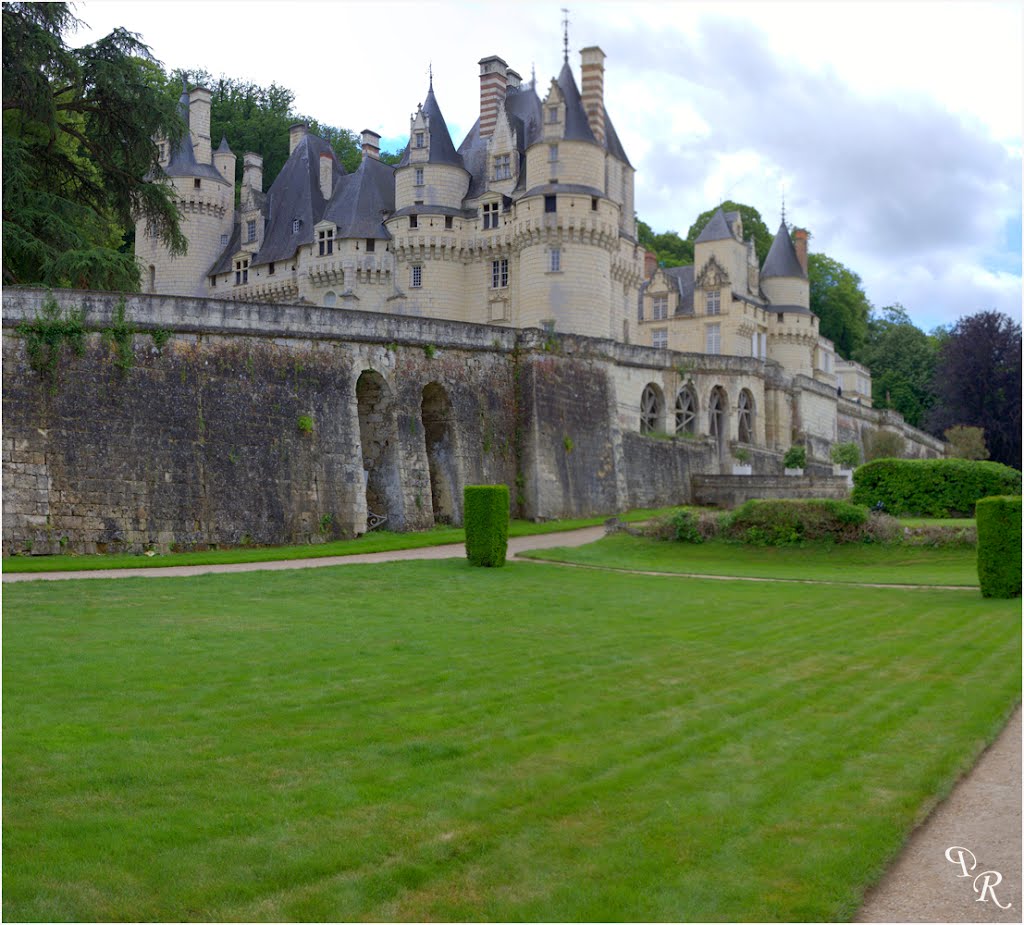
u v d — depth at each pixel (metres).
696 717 12.15
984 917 7.46
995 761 11.08
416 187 59.62
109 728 10.88
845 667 15.28
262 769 9.84
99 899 7.29
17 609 18.06
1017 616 20.50
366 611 19.56
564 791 9.50
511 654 15.53
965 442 68.31
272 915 7.16
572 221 53.50
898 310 119.06
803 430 67.12
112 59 40.00
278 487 33.19
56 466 28.58
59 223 37.41
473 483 40.31
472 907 7.34
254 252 67.75
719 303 70.75
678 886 7.69
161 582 22.42
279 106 91.19
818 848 8.41
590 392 46.38
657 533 34.94
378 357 37.34
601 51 56.66
